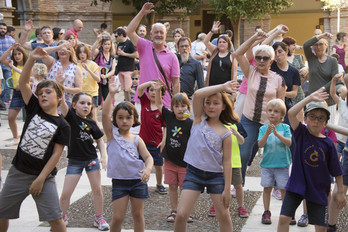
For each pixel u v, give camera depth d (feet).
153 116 20.01
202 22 86.28
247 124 19.65
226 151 13.82
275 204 19.48
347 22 68.95
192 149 13.98
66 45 15.03
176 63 22.48
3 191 13.83
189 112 17.08
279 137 16.71
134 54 38.88
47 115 13.71
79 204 19.53
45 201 13.65
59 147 13.76
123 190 14.56
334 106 24.20
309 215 14.11
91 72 28.02
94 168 17.07
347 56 68.54
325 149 13.85
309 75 24.76
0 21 61.41
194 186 13.84
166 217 17.95
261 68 19.19
